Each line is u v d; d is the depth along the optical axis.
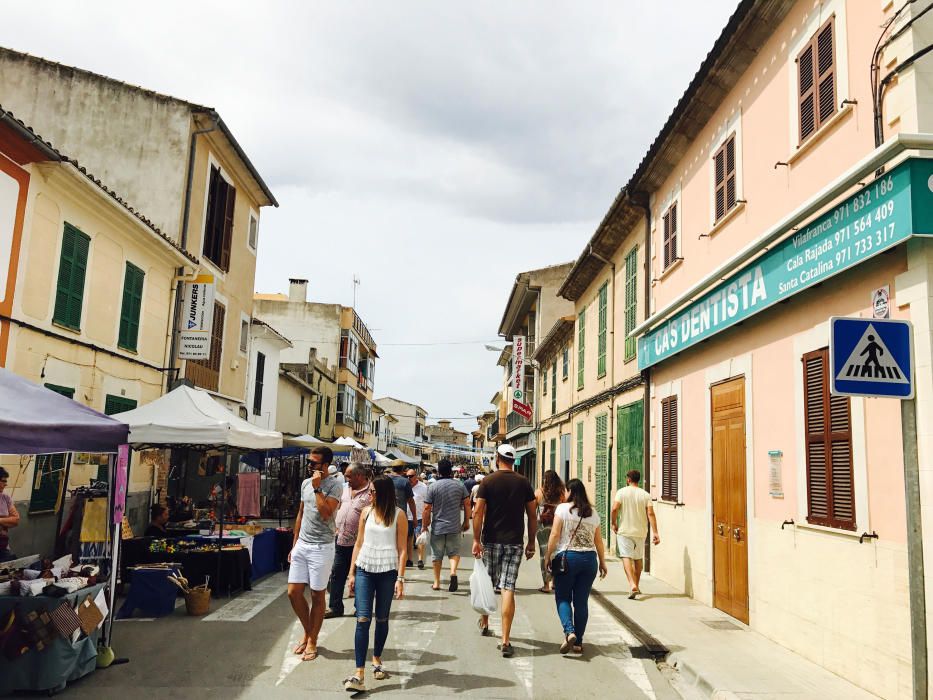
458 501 10.55
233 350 19.20
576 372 20.36
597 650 7.06
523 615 8.67
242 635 7.33
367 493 8.43
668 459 11.27
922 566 4.94
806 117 7.23
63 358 10.63
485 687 5.70
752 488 7.95
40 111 15.83
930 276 5.08
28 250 9.65
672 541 10.87
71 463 10.80
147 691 5.46
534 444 30.66
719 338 9.21
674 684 6.07
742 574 8.16
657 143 11.17
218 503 14.75
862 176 5.57
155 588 8.24
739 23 8.13
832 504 6.23
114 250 12.20
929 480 4.90
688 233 10.77
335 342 40.44
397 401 95.44
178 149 15.64
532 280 29.78
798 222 6.62
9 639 5.33
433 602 9.41
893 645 5.28
